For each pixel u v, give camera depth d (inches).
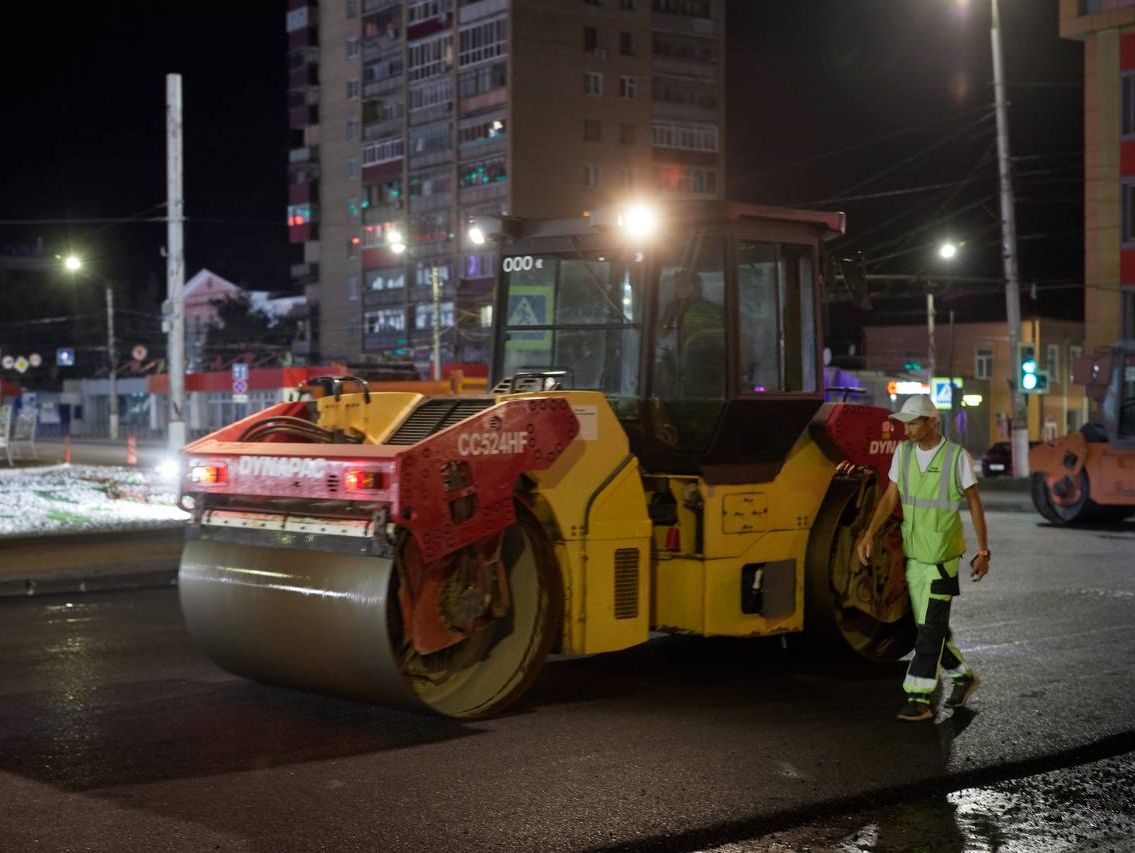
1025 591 504.7
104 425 3816.4
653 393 335.3
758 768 254.5
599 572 310.7
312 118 3420.3
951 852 210.4
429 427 312.8
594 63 2965.1
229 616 301.0
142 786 239.5
